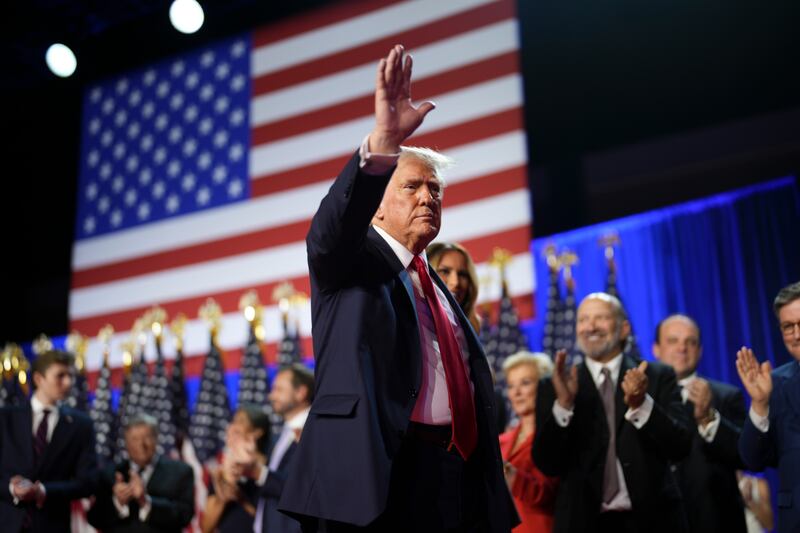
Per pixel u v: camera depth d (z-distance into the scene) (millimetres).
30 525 5340
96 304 10203
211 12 10391
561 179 8117
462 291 3807
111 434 8797
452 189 8414
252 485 5289
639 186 7820
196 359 9398
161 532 5730
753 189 7305
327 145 9328
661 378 3846
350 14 9578
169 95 10523
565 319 7215
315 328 2188
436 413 2158
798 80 7270
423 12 9109
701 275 7402
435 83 8789
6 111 11516
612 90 8055
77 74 11117
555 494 4121
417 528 2037
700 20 7793
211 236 9711
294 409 5406
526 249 7984
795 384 3549
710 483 4184
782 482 3469
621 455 3637
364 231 2043
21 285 11172
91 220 10594
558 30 8406
